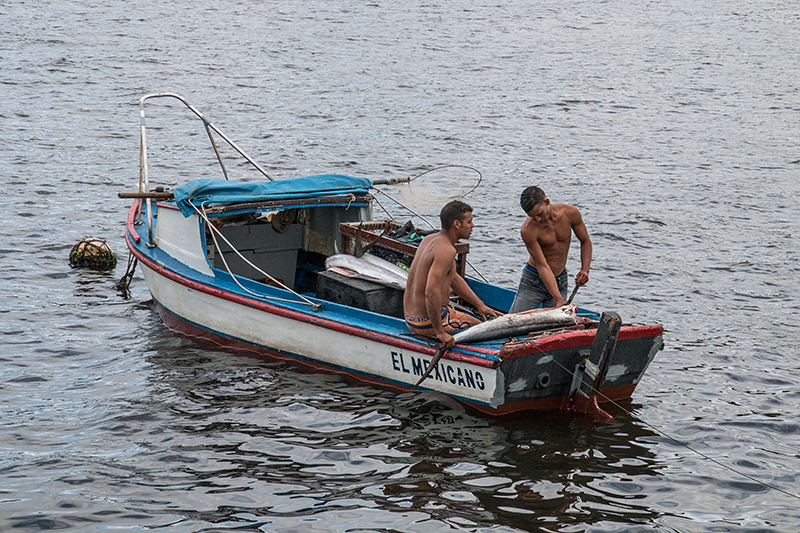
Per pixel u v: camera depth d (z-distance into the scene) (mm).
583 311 9781
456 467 8031
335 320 9977
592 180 22672
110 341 11344
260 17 59312
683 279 15016
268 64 39844
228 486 7691
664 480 7926
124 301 13031
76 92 30844
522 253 16391
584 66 44719
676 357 11328
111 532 6930
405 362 9461
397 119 29688
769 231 18344
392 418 9023
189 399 9547
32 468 7957
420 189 16125
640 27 65750
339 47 47125
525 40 55188
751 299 14016
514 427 8859
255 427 8859
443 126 28875
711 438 8875
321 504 7387
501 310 10633
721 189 22078
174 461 8141
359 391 9727
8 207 17625
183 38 46812
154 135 25484
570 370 9039
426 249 8938
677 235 17875
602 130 29531
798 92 39000
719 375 10734
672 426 9125
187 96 31562
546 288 9539
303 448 8406
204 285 11148
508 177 22719
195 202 10867
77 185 19766
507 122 30125
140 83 33344
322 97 32969
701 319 12977
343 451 8344
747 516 7340
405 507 7336
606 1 85750
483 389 8789
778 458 8492
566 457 8281
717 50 53562
